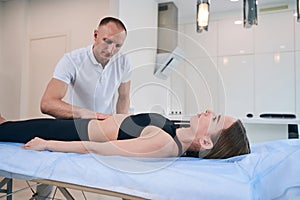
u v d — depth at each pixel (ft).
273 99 11.85
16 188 8.73
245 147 4.27
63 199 7.70
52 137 5.05
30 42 12.00
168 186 2.84
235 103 12.39
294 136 10.48
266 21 11.94
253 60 12.16
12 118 11.93
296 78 11.51
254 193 2.55
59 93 6.16
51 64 11.53
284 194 2.97
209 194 2.63
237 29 12.37
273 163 3.25
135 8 9.55
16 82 11.91
